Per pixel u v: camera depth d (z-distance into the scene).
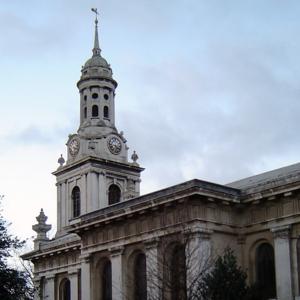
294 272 42.41
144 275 48.12
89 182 71.25
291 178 43.25
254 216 45.50
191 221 44.06
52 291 62.62
